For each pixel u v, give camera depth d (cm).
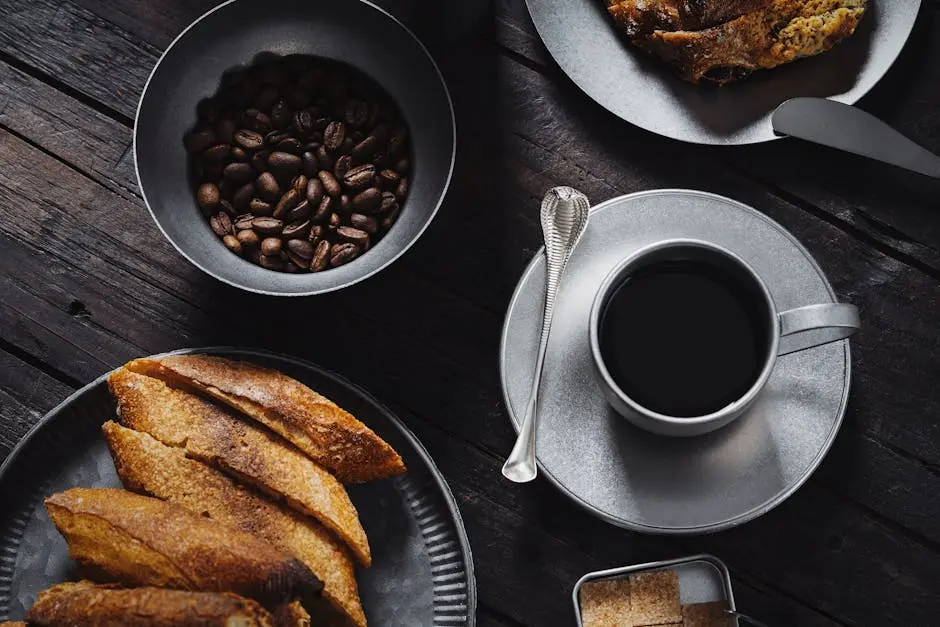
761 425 58
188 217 62
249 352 60
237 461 57
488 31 66
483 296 65
